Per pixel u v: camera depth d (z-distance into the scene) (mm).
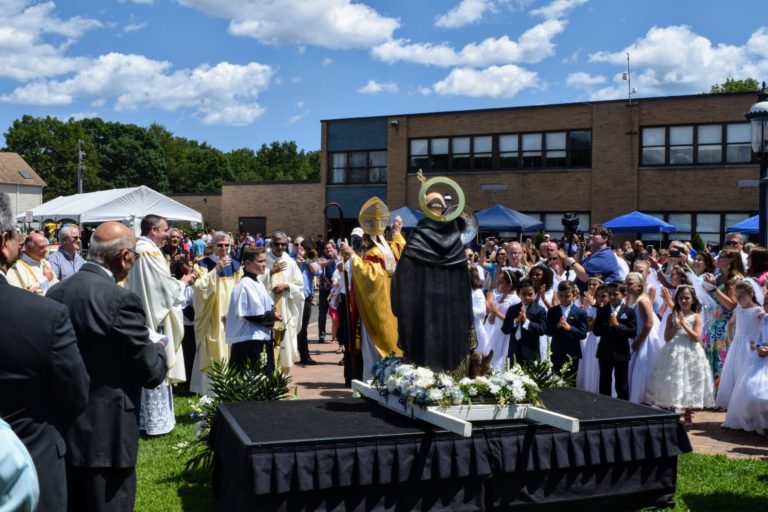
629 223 23016
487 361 5469
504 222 24625
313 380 10648
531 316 8078
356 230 11695
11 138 82188
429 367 5262
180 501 5559
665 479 5477
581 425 5148
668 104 27719
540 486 5082
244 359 7109
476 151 31609
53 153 81062
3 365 3008
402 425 4930
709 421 8492
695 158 27391
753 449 7238
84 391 3215
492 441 4887
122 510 3938
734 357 8250
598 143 28922
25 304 3092
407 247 5379
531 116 30297
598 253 10195
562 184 29766
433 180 5508
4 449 2070
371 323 8109
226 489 4805
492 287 12086
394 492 4648
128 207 23344
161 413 7398
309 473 4383
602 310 8102
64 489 3189
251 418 5121
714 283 9352
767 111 10102
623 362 8031
